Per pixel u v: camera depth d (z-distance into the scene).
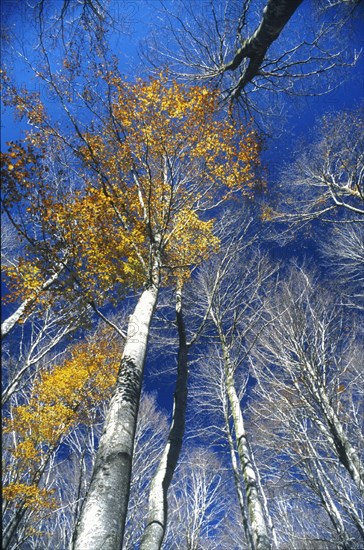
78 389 13.08
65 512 14.95
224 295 11.33
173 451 5.48
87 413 13.02
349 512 9.80
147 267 7.62
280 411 11.23
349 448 8.24
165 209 9.05
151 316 6.27
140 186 9.09
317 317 11.38
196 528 14.36
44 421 11.70
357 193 10.94
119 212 8.26
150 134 8.41
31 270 6.60
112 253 7.27
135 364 5.07
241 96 10.22
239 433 8.21
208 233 9.72
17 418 11.63
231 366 9.66
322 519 14.78
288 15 7.26
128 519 13.12
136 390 4.72
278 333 11.20
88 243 7.22
